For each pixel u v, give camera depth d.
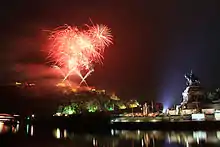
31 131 132.38
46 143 84.38
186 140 82.19
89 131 124.25
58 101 195.38
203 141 79.50
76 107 182.75
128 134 102.44
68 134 114.19
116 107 182.25
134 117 124.69
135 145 74.88
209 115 112.25
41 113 183.38
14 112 196.88
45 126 162.75
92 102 185.62
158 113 135.50
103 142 83.25
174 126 106.62
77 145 78.56
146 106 153.12
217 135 92.94
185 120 110.25
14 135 111.31
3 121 187.62
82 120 138.62
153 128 111.12
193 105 137.38
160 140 83.31
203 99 139.75
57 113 179.75
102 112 140.38
